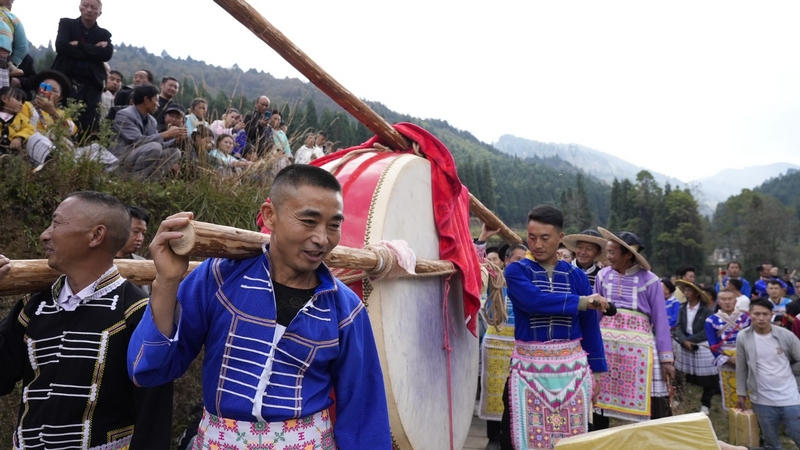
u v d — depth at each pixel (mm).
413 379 3105
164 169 5145
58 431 1777
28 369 1875
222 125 6926
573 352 3641
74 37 5879
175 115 5797
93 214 1847
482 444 5090
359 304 1852
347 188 3158
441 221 3658
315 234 1623
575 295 3504
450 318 3793
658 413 5094
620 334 5105
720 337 7129
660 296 5102
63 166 4125
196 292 1687
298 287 1738
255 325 1645
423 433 3215
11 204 3783
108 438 1852
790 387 5656
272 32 2707
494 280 4438
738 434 5848
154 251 1505
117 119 5297
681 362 7910
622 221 76062
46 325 1834
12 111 4418
